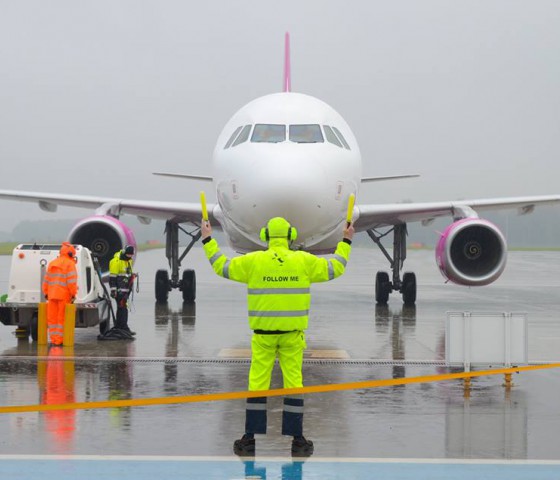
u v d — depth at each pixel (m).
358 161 59.09
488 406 32.19
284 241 27.53
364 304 78.19
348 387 29.39
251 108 58.97
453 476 23.58
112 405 28.45
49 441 26.81
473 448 26.34
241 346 47.97
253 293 27.22
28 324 50.72
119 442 26.80
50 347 47.38
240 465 24.52
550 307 75.38
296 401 26.22
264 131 55.22
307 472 23.89
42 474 23.47
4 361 42.19
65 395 33.62
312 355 44.66
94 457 25.14
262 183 50.03
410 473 23.84
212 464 24.59
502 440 27.25
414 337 52.44
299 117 56.00
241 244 59.62
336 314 67.81
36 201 73.69
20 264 50.59
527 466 24.52
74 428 28.44
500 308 74.31
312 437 27.61
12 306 49.59
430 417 30.34
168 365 41.12
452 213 69.06
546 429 28.69
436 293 94.75
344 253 28.02
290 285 27.05
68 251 48.12
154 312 68.69
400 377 38.19
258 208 50.62
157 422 29.38
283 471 23.98
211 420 29.78
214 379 37.31
